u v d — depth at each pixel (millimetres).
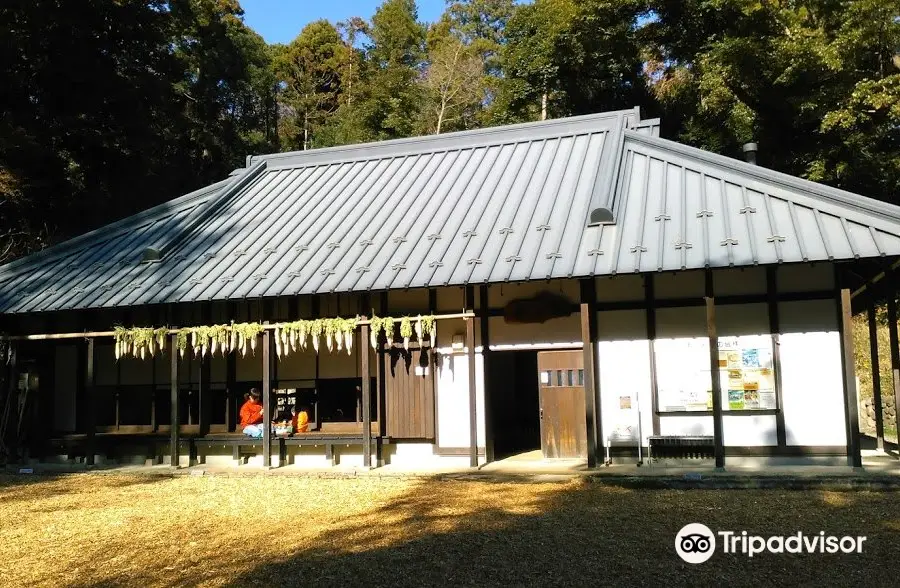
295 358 14430
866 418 18078
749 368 11977
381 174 16453
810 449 11594
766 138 24859
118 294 13781
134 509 10336
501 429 15047
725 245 10953
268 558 7570
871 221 10734
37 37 23141
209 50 37844
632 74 32281
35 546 8477
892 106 19141
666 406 12266
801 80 22719
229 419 14594
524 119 34125
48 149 23312
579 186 13641
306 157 18062
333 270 13008
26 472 14141
